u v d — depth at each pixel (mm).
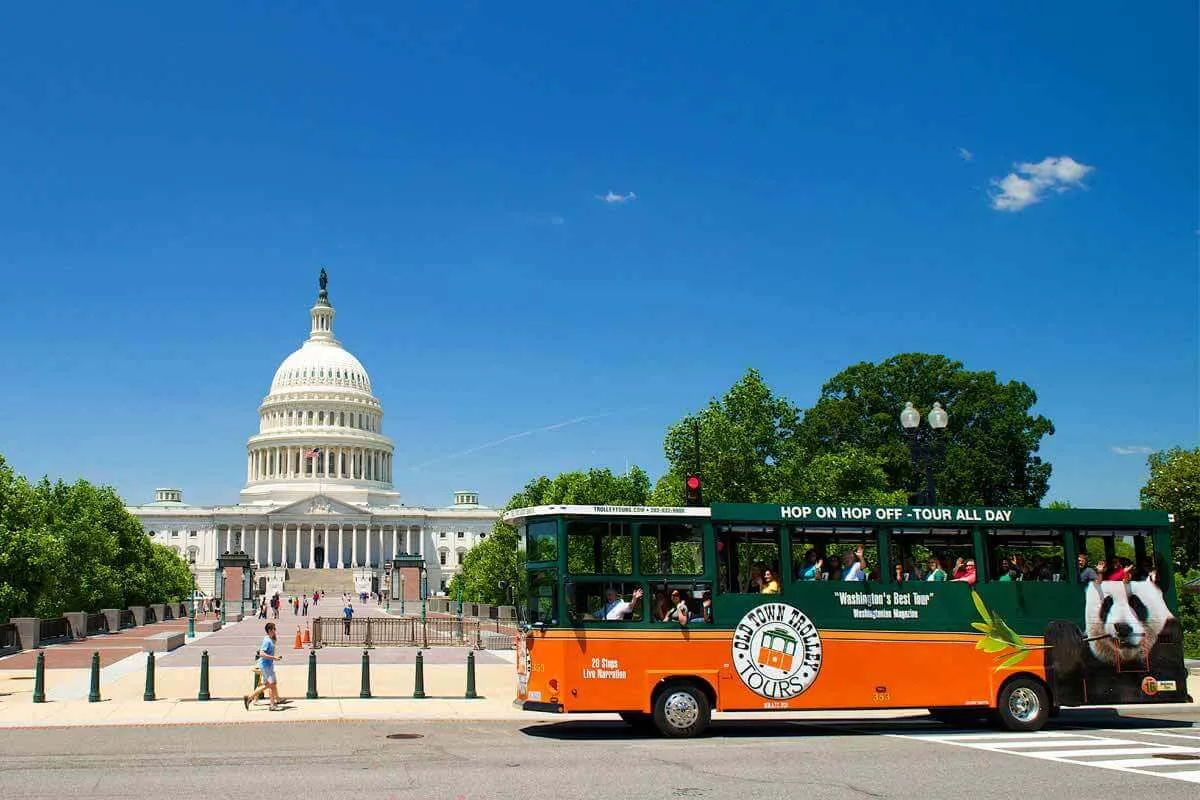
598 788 17516
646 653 24125
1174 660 26031
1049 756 21109
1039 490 98562
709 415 57969
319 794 16984
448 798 16625
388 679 38906
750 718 29344
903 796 16875
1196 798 16703
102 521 99500
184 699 32375
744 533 25266
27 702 31703
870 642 24984
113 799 16641
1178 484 67938
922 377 98375
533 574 25000
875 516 25422
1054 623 25719
